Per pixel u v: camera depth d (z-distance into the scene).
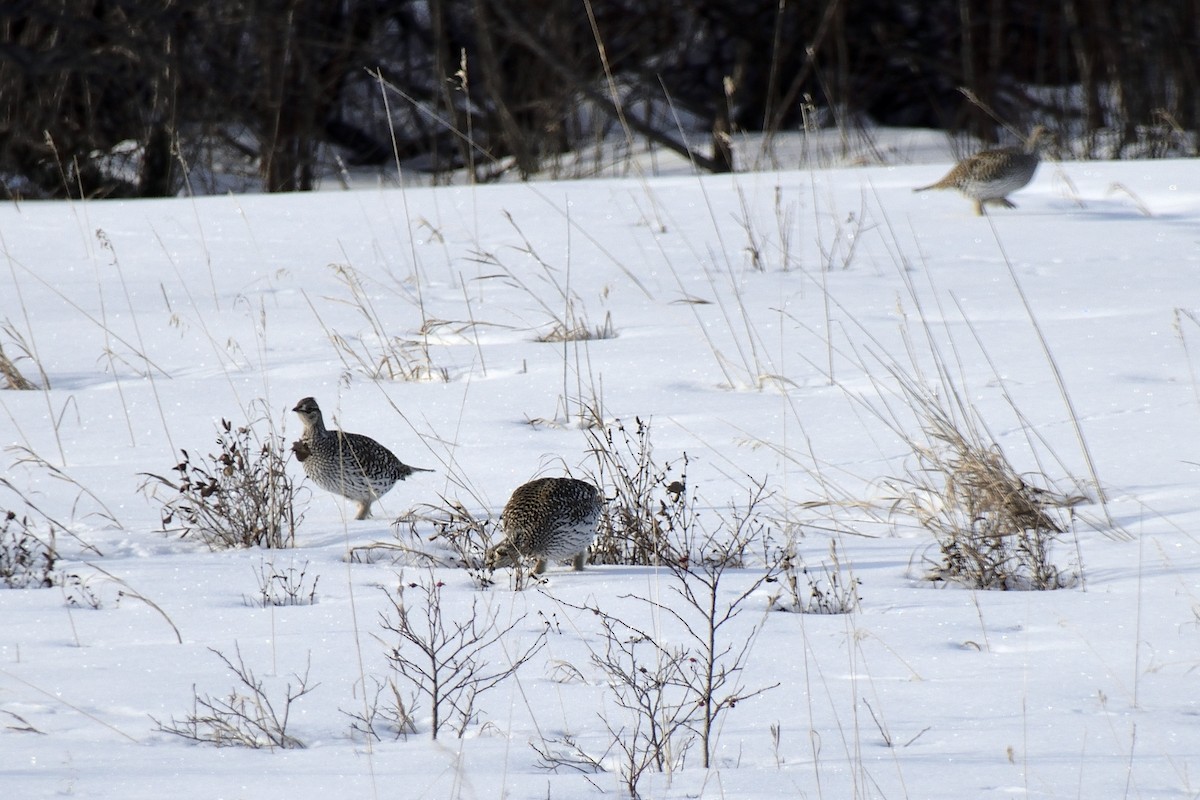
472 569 16.08
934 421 18.72
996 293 29.16
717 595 14.65
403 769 9.87
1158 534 16.02
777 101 73.12
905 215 38.56
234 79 61.34
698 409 22.17
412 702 11.48
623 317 28.23
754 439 20.53
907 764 9.76
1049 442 19.84
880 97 75.50
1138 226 35.88
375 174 70.56
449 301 30.09
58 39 60.41
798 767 9.82
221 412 22.91
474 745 10.51
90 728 11.02
